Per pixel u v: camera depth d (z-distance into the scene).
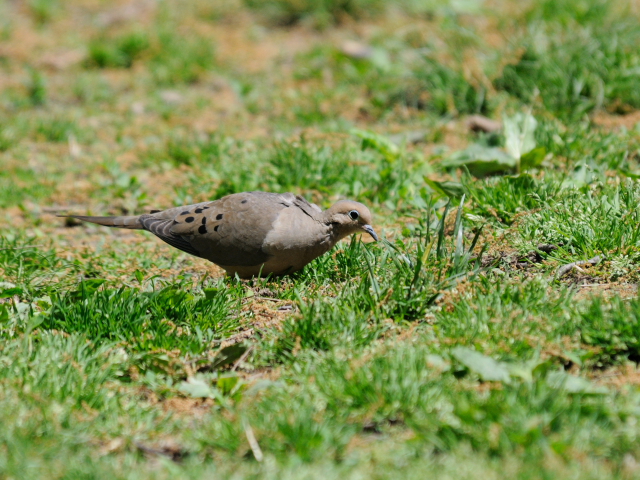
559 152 13.29
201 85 20.73
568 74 15.74
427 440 6.57
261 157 14.74
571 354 7.62
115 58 21.94
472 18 21.98
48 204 15.00
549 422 6.49
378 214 12.71
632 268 9.47
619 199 10.81
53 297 9.87
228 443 6.75
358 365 7.46
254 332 9.13
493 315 8.29
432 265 9.41
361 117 17.30
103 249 12.70
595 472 6.01
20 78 21.33
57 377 7.67
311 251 10.51
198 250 10.80
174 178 15.28
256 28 23.69
